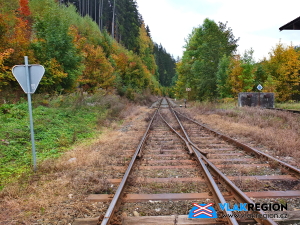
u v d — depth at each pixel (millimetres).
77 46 20359
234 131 11141
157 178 5277
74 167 6340
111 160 6875
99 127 13305
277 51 32594
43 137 9586
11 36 14883
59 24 17328
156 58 142000
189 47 43781
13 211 3971
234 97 27953
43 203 4176
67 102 15852
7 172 6082
